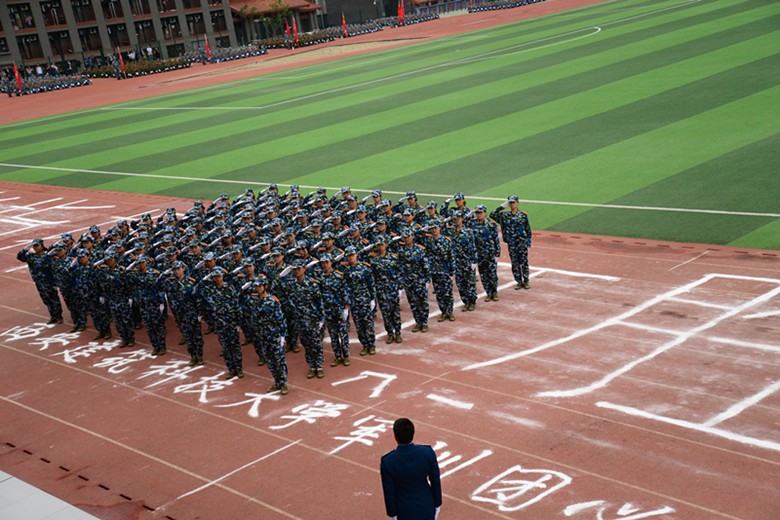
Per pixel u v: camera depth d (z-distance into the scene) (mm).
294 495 12914
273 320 16188
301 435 14828
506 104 46719
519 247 20500
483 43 81938
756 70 44281
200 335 18875
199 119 58781
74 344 21234
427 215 22203
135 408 16938
